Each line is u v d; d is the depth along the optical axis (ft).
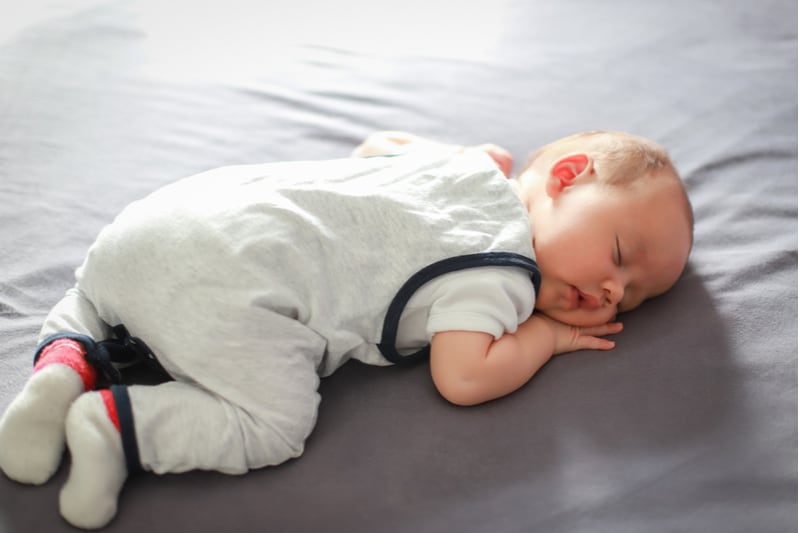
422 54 5.77
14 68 5.28
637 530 2.89
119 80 5.31
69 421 2.90
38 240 4.07
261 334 3.09
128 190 4.43
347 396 3.40
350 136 4.91
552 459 3.12
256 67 5.55
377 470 3.08
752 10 6.22
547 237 3.64
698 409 3.29
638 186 3.64
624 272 3.60
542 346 3.51
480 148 4.53
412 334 3.52
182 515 2.92
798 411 3.29
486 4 6.40
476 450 3.15
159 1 6.22
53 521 2.86
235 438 3.00
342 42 5.89
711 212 4.32
